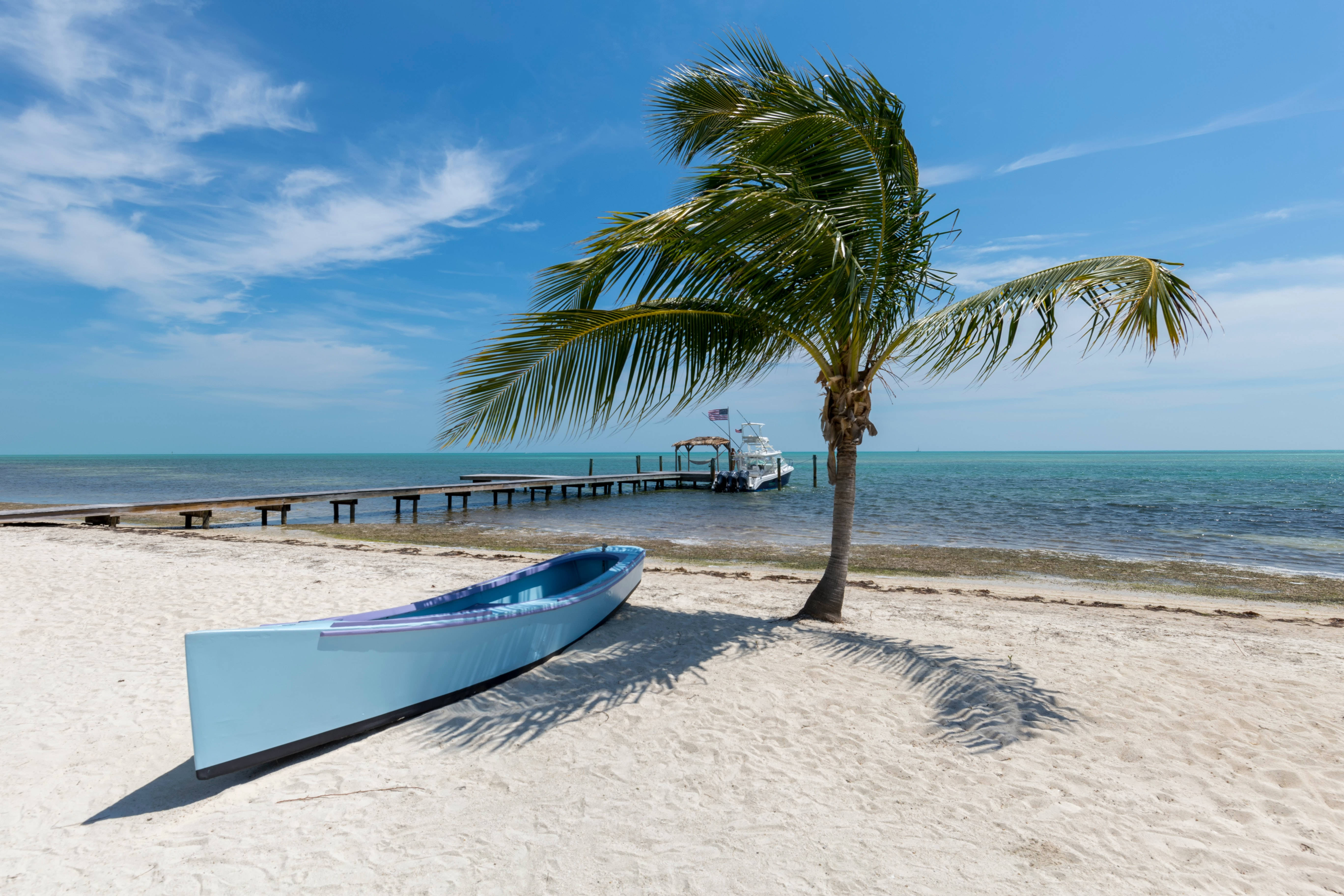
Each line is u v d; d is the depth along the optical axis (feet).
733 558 44.34
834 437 20.70
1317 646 21.11
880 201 17.99
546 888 8.61
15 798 10.94
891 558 44.14
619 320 16.93
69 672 16.79
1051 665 17.57
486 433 15.84
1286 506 82.84
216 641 11.11
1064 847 9.63
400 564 34.40
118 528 51.34
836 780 11.59
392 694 13.50
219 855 9.25
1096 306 16.26
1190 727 13.79
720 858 9.29
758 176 16.03
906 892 8.56
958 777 11.72
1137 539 53.21
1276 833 10.07
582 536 57.77
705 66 18.48
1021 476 179.22
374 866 9.03
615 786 11.32
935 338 17.54
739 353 18.83
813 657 17.66
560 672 16.53
